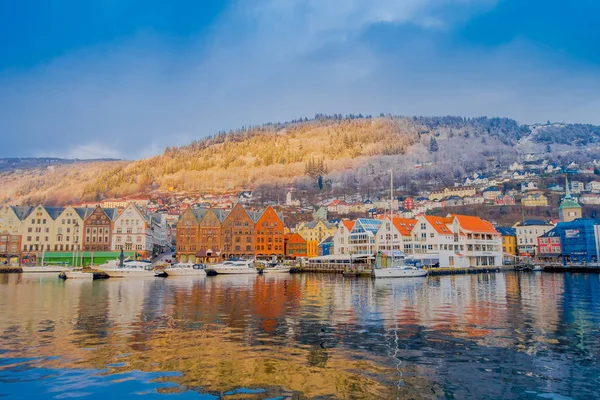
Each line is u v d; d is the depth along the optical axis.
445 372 21.11
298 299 50.88
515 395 18.31
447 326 32.22
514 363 22.53
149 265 112.50
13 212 148.50
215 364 22.27
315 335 29.02
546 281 86.06
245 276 110.94
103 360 23.02
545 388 19.06
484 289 65.25
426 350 25.05
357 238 136.38
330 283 80.75
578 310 40.75
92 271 98.81
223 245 166.75
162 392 18.48
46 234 149.88
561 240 150.62
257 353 24.34
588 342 27.00
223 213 174.75
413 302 47.44
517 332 29.97
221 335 29.03
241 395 18.17
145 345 26.22
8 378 20.20
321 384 19.42
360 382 19.69
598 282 82.62
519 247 183.25
